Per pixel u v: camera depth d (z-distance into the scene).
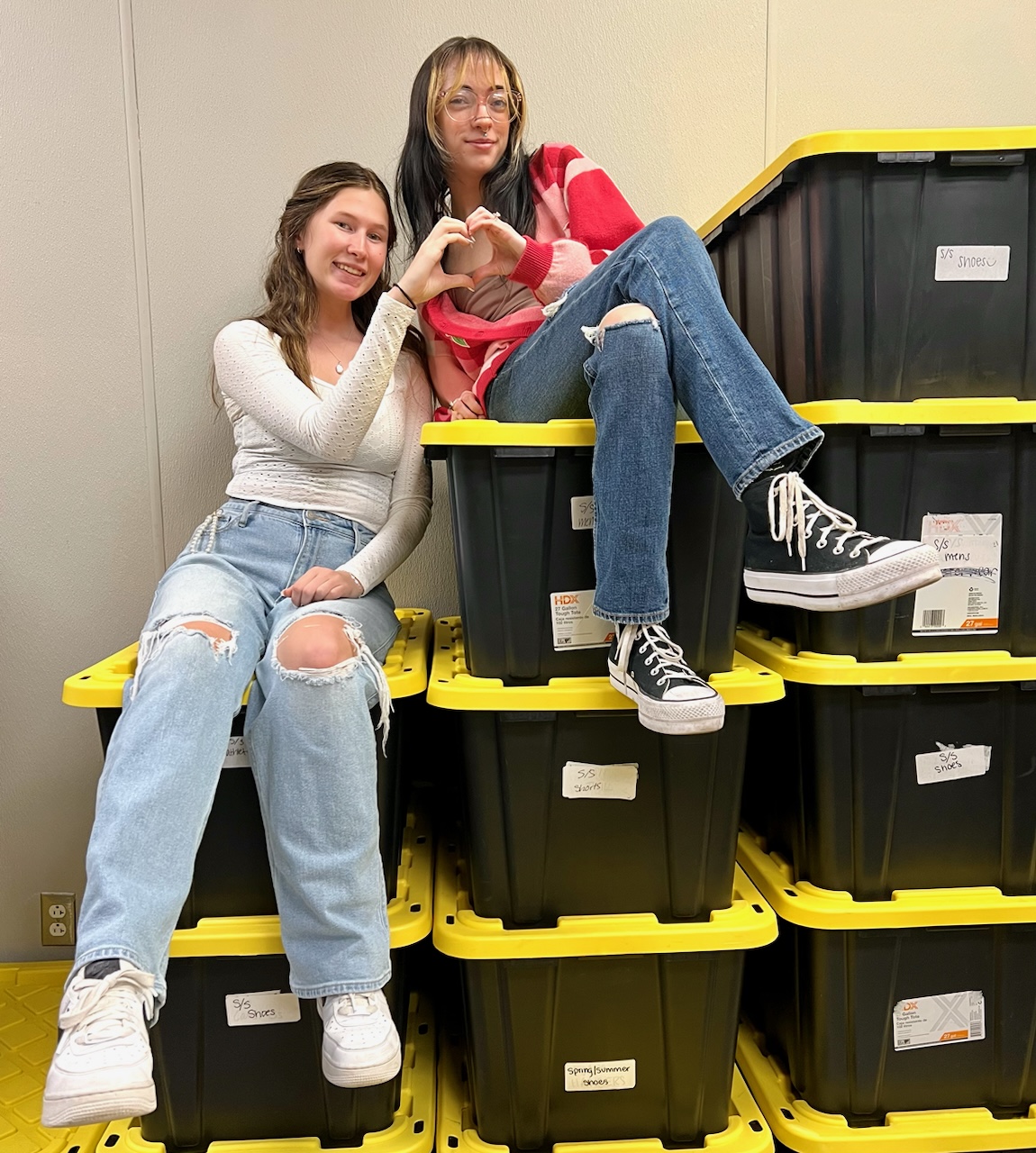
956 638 1.12
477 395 1.31
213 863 1.05
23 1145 1.14
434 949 1.46
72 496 1.58
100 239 1.54
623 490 0.98
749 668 1.13
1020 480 1.10
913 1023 1.12
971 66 1.60
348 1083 0.94
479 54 1.26
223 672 0.97
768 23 1.58
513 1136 1.09
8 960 1.63
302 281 1.34
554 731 1.07
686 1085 1.09
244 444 1.34
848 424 1.06
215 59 1.52
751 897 1.14
